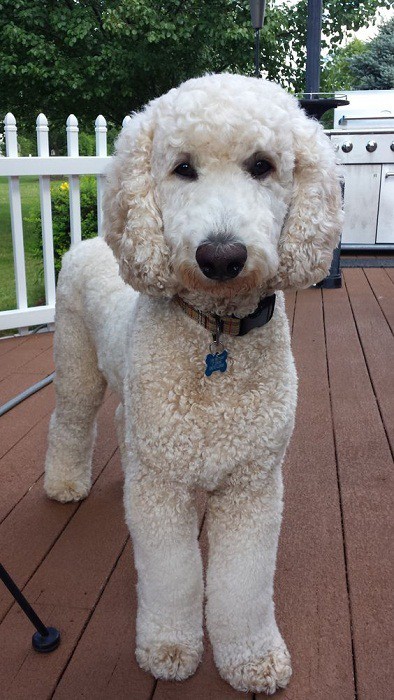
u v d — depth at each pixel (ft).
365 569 3.43
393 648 2.90
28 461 4.70
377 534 3.72
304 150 2.62
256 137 2.38
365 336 7.43
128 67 22.33
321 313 8.46
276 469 2.74
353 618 3.10
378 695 2.67
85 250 4.02
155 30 21.26
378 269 11.41
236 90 2.43
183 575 2.73
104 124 7.64
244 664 2.73
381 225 12.51
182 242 2.36
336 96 9.18
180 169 2.50
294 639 2.99
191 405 2.56
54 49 22.20
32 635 3.05
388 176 12.23
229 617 2.72
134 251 2.63
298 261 2.66
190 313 2.59
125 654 2.94
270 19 22.47
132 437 2.72
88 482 4.27
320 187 2.67
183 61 23.16
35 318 7.68
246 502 2.70
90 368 3.96
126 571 3.48
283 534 3.75
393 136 12.02
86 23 21.75
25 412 5.51
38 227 10.31
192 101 2.39
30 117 25.82
